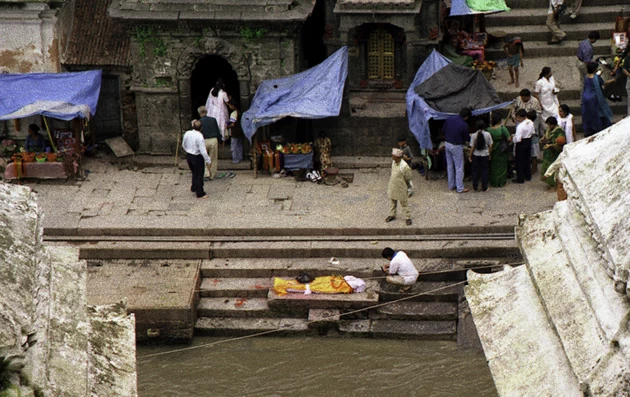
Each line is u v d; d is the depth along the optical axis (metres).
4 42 29.17
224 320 24.81
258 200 27.72
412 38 29.27
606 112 28.22
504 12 32.62
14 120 29.72
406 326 24.34
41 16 28.84
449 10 31.05
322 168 28.72
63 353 9.09
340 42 30.08
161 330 24.16
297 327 24.52
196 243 26.11
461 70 28.16
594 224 9.09
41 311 8.90
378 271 25.17
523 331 10.38
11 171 28.53
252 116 27.89
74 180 28.89
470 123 28.17
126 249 25.92
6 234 9.13
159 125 30.05
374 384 22.91
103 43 29.86
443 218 26.31
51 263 10.12
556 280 9.90
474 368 23.09
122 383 10.16
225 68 31.38
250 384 23.12
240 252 25.84
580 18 32.31
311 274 25.44
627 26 30.41
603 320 8.68
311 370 23.50
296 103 27.89
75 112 27.81
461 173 27.28
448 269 25.00
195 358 23.95
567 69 31.09
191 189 27.97
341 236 26.11
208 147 28.42
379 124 29.30
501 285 11.25
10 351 7.87
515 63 30.05
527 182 27.97
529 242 10.73
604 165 9.56
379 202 27.36
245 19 28.27
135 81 29.64
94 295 24.45
